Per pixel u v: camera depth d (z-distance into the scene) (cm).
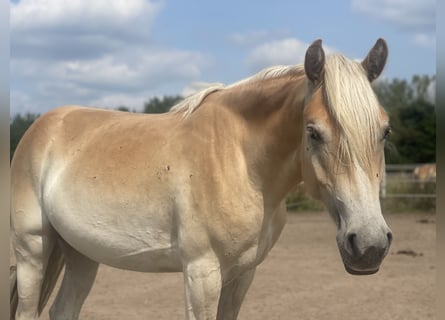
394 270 813
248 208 296
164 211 306
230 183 294
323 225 1323
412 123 2364
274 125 297
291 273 798
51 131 371
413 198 1559
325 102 262
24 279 370
